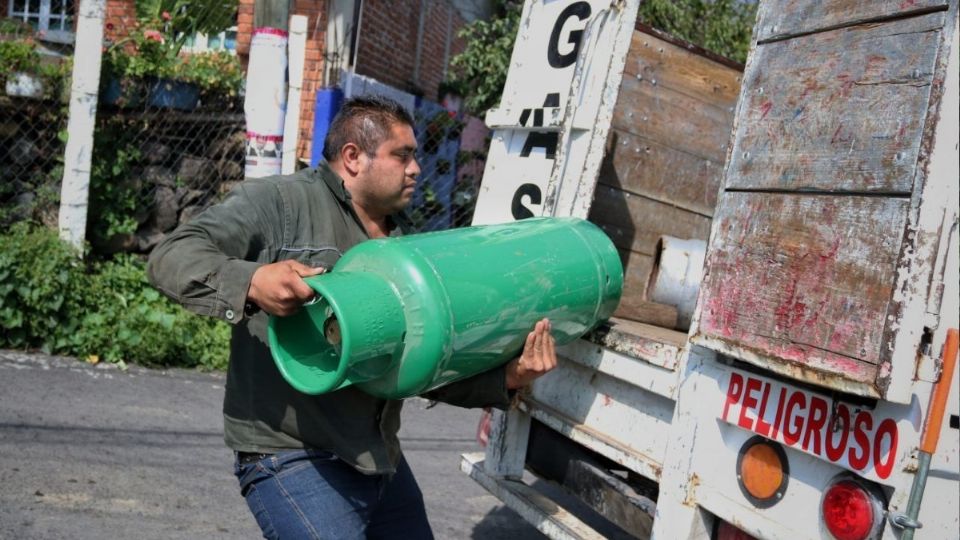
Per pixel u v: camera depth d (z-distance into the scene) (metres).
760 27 2.43
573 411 3.19
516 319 2.37
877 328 1.98
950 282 2.06
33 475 4.18
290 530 2.27
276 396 2.31
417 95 10.18
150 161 7.20
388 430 2.46
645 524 2.89
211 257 2.05
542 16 3.49
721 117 4.02
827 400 2.20
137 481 4.30
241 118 7.37
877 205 2.02
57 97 6.83
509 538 4.29
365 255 2.21
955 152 1.97
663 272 3.42
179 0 8.15
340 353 2.02
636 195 3.85
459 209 8.61
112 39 8.12
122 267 6.67
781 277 2.23
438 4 10.53
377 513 2.62
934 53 1.96
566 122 3.18
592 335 2.99
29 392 5.26
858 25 2.15
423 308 2.12
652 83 3.81
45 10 9.13
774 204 2.28
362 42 8.45
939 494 2.29
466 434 5.78
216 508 4.14
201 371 6.24
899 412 2.05
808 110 2.24
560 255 2.58
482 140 9.34
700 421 2.54
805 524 2.25
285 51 6.06
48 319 5.99
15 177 6.92
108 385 5.62
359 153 2.44
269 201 2.30
